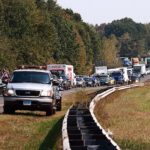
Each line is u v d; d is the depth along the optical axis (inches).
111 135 1311.5
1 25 7253.9
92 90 4884.4
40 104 1878.7
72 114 1565.0
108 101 2935.5
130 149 1118.4
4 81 1943.9
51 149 1088.2
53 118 1817.2
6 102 1888.5
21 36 7500.0
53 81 1948.8
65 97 3550.7
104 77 6732.3
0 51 6314.0
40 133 1368.1
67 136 940.6
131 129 1544.0
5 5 7386.8
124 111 2279.8
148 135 1392.7
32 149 1097.4
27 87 1881.2
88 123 1283.2
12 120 1646.2
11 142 1195.3
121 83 7155.5
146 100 3353.8
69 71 5831.7
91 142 963.3
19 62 7298.2
